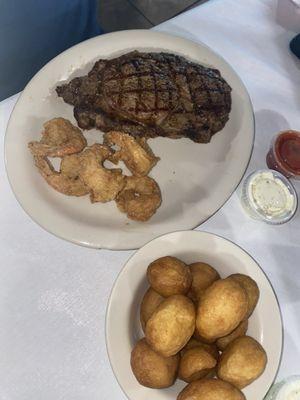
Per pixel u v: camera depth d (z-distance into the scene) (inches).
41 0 18.0
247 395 11.3
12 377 12.0
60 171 14.5
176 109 14.9
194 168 15.4
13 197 14.0
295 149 15.1
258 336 12.0
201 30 16.8
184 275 11.4
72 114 15.6
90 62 16.1
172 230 14.1
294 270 14.1
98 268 13.4
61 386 12.1
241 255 12.5
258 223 14.5
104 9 31.3
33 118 15.1
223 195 14.7
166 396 11.2
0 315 12.6
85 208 14.3
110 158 14.9
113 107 14.9
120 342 11.4
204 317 10.9
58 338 12.5
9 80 20.2
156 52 16.3
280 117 16.1
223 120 15.4
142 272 12.0
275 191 14.5
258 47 16.8
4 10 17.3
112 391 12.2
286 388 12.0
